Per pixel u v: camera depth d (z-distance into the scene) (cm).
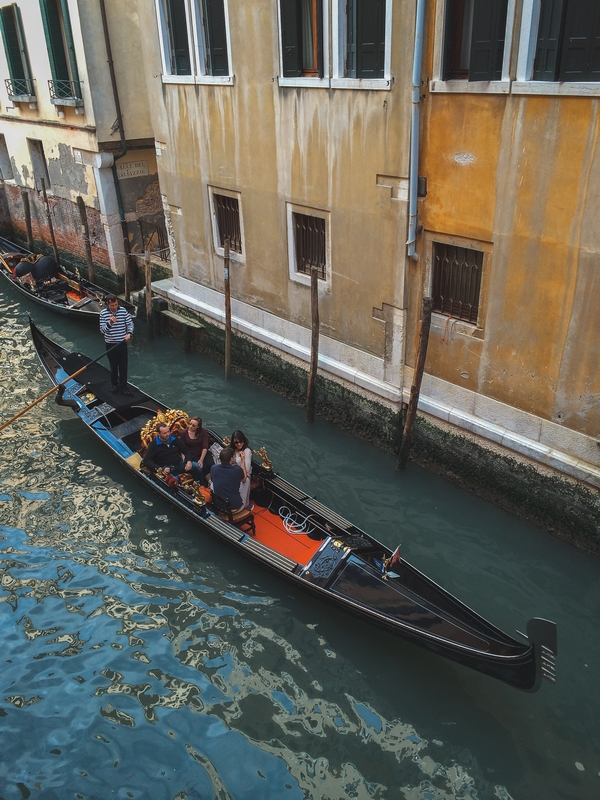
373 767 499
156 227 1396
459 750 510
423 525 733
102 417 873
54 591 661
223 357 1109
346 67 719
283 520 705
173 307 1182
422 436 801
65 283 1394
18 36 1372
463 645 518
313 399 905
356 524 741
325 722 533
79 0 1181
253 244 953
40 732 528
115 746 516
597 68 528
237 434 695
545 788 483
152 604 644
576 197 573
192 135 980
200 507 696
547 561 674
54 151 1455
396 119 681
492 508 744
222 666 581
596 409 625
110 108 1284
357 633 611
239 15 815
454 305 727
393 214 729
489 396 719
